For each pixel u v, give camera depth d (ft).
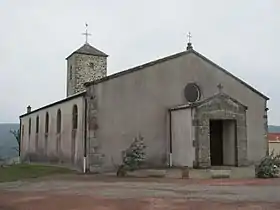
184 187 43.65
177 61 75.10
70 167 71.77
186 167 67.00
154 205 30.37
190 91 75.72
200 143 66.64
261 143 79.92
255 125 80.23
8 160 127.85
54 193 39.01
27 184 48.83
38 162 94.32
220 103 69.82
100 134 65.26
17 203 32.71
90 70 103.19
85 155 65.62
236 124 71.10
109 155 65.41
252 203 31.40
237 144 70.90
